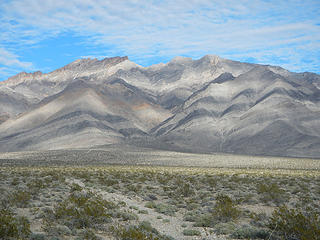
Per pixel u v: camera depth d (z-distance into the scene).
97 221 15.23
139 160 142.88
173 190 32.88
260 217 17.27
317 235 12.10
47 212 17.02
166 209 20.73
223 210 17.61
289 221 13.34
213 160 145.62
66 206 17.38
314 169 96.94
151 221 17.33
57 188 29.50
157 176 51.62
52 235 13.02
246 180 42.91
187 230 14.62
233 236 13.90
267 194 26.11
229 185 36.03
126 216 17.23
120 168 80.44
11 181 37.91
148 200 26.08
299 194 28.91
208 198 25.42
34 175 48.81
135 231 12.91
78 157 153.88
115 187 33.72
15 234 12.40
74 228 14.23
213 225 16.23
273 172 70.69
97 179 43.94
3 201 20.38
